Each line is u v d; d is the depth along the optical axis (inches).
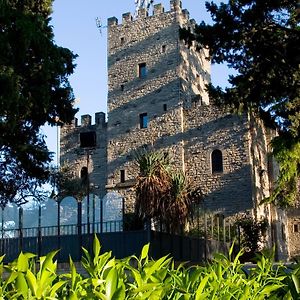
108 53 1967.3
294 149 882.1
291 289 154.4
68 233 697.0
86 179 1828.2
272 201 1024.2
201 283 124.1
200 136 1755.7
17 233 706.8
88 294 112.2
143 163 1094.4
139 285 117.0
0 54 911.0
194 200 1130.0
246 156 1674.5
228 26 759.7
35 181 1167.6
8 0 958.4
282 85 768.9
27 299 108.8
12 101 881.5
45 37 990.4
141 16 1931.6
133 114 1872.5
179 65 1824.6
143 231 671.1
